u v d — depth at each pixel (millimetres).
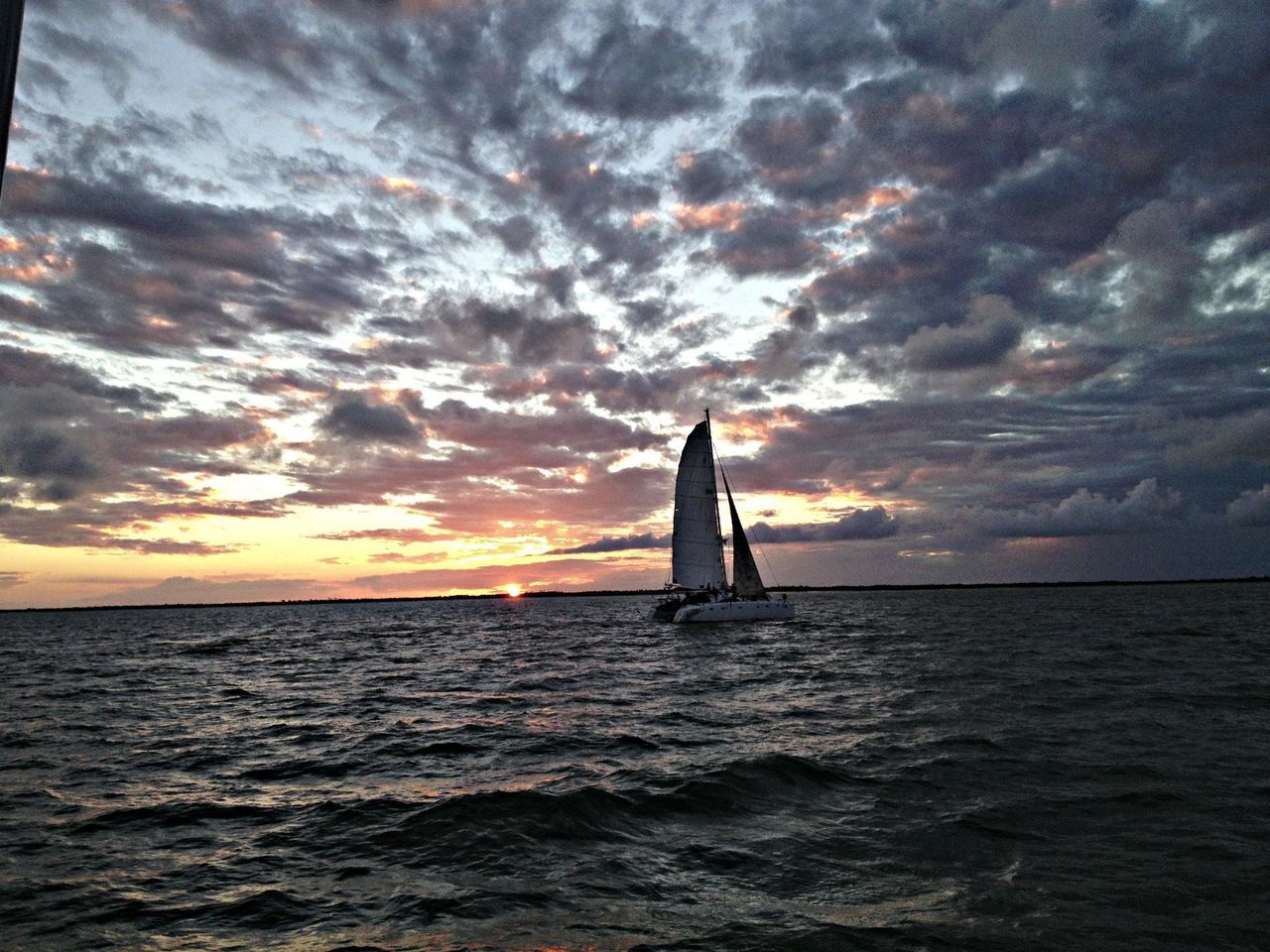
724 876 8398
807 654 35531
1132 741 14070
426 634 70000
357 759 15141
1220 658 27844
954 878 8086
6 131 1380
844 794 11227
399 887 8375
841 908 7445
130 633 91250
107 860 9477
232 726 19703
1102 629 47219
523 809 10711
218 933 7336
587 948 6766
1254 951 6387
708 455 52344
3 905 8078
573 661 36344
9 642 72562
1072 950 6473
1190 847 8719
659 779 12312
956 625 55625
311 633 78062
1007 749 13641
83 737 18266
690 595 53844
